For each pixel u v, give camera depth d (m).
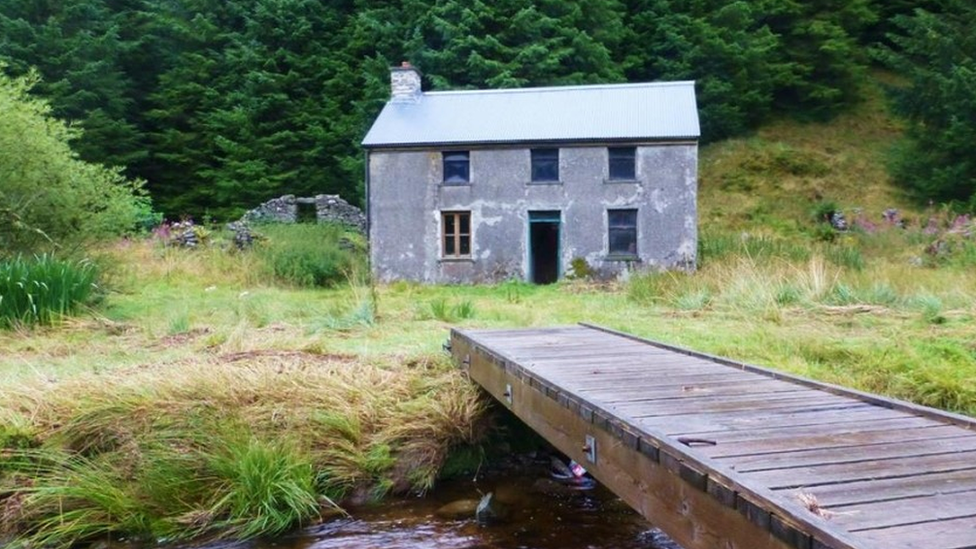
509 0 25.09
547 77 24.61
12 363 6.78
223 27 29.14
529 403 4.32
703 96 26.36
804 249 16.27
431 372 6.39
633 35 26.86
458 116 19.14
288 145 27.00
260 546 4.34
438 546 4.34
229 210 26.19
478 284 18.14
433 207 18.42
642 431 2.78
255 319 9.89
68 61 25.17
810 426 3.00
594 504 5.01
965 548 1.70
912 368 6.23
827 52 27.58
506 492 5.23
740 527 2.11
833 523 1.85
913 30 25.69
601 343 5.93
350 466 5.12
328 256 16.88
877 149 26.12
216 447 4.89
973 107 22.66
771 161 25.61
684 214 17.58
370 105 25.55
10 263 9.70
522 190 18.17
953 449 2.62
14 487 4.51
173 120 27.75
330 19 28.66
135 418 5.08
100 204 12.24
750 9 27.33
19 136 10.96
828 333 8.11
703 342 7.70
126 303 11.45
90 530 4.38
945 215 21.41
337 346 7.69
